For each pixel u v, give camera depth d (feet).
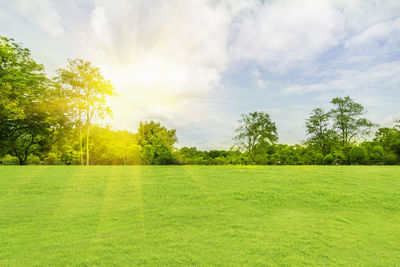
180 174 42.16
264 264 10.24
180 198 24.73
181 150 121.08
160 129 135.44
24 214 18.47
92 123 84.94
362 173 43.80
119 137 117.50
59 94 78.95
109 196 25.48
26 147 86.28
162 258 10.69
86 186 30.48
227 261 10.48
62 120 80.69
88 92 81.30
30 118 76.02
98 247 11.93
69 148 87.40
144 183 33.06
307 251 11.75
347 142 117.80
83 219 17.20
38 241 12.78
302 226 15.97
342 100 118.21
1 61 68.85
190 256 10.93
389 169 51.39
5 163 78.48
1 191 27.09
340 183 33.68
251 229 15.10
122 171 45.27
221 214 18.84
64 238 13.25
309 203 23.12
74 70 78.33
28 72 76.48
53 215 18.24
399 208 21.62
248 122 127.13
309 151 124.26
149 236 13.62
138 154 79.36
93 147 104.99
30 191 27.25
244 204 22.43
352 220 17.88
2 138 75.97
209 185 32.12
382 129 126.31
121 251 11.44
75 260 10.45
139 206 21.34
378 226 16.53
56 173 40.83
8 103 64.39
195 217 17.90
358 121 114.01
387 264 10.58
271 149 130.11
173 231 14.57
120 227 15.33
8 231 14.47
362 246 12.66
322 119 122.83
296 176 40.11
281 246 12.32
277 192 27.78
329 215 19.17
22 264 10.09
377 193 27.63
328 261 10.73
